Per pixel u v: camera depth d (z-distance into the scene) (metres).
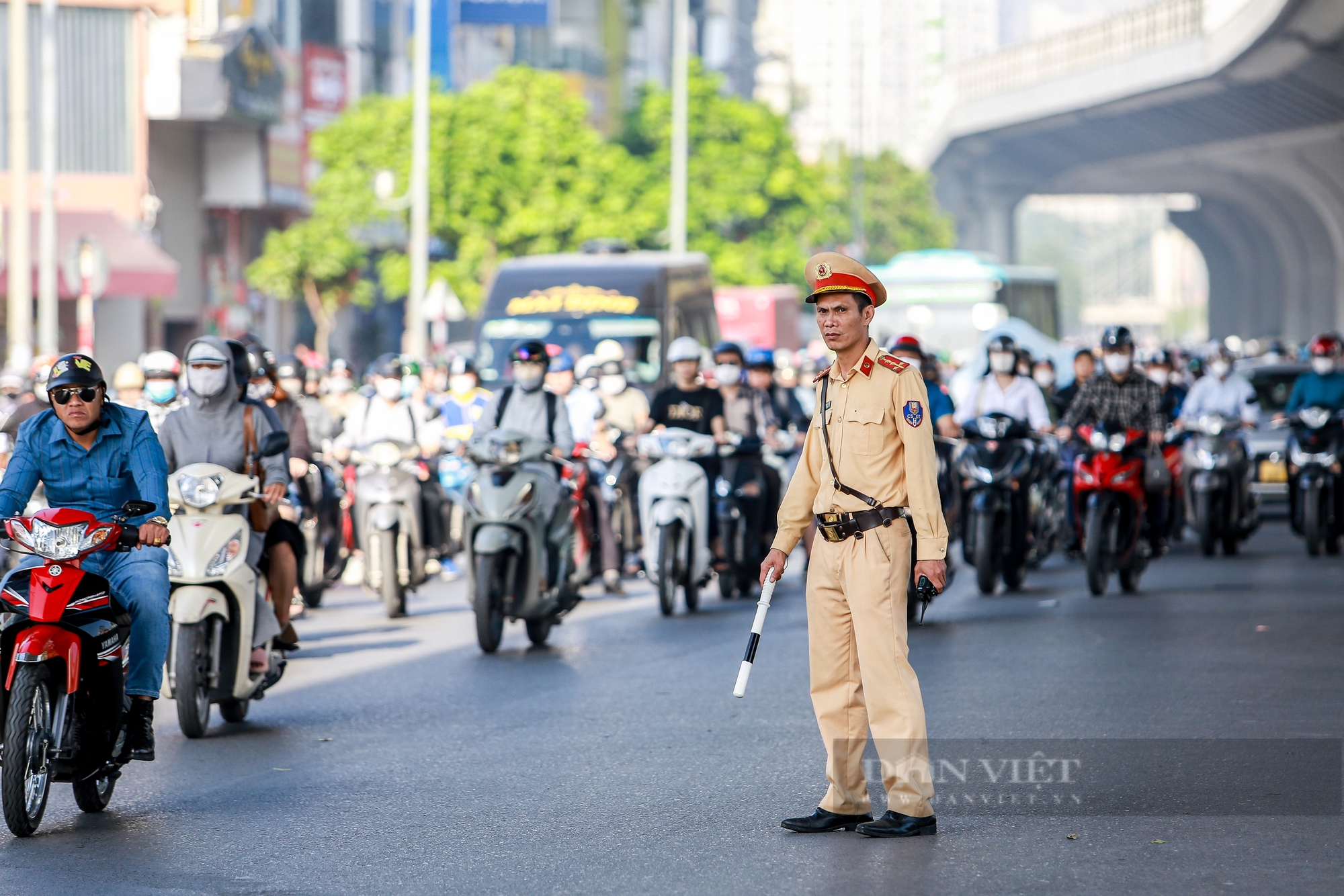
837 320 18.03
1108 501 41.31
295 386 44.06
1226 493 51.34
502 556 34.06
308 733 25.69
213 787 22.00
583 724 25.78
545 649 34.56
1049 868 16.80
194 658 25.03
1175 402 54.31
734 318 125.31
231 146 107.62
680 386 41.19
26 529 19.23
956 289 101.69
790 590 45.72
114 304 95.00
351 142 109.25
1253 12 166.12
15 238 77.44
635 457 47.28
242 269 113.25
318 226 109.00
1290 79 185.50
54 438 20.62
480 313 72.19
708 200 148.12
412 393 47.22
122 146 95.94
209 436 26.06
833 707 18.55
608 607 42.03
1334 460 49.78
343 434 41.28
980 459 42.38
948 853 17.45
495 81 113.81
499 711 27.22
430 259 132.88
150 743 21.03
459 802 20.64
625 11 197.88
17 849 18.67
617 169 116.00
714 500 41.28
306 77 119.69
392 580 39.94
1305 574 45.94
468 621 39.91
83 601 19.72
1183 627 35.47
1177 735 23.69
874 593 17.97
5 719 19.17
